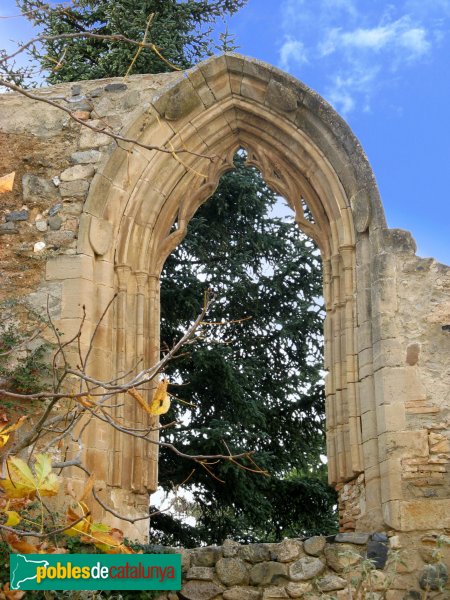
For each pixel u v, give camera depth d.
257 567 10.73
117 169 12.70
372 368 11.73
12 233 12.48
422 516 10.83
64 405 11.41
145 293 12.68
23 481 6.87
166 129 12.95
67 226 12.44
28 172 12.76
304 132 12.85
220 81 13.06
